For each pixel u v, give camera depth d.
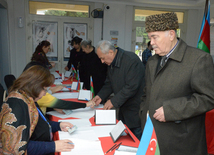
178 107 1.11
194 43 6.54
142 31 6.24
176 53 1.17
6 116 0.91
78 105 1.79
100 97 2.13
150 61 1.39
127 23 6.04
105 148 1.17
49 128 1.27
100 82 3.45
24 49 5.50
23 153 0.92
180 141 1.20
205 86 1.08
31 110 1.03
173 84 1.18
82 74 3.99
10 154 0.88
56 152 1.21
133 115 2.14
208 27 2.01
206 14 2.01
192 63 1.12
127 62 1.95
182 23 6.41
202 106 1.07
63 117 1.69
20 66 5.54
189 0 5.86
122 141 1.26
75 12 5.79
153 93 1.26
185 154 1.21
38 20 5.57
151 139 0.82
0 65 5.17
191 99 1.11
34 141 1.12
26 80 1.02
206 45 2.02
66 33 5.81
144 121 1.42
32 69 1.06
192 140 1.19
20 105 0.96
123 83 2.01
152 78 1.32
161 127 1.22
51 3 5.59
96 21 5.86
